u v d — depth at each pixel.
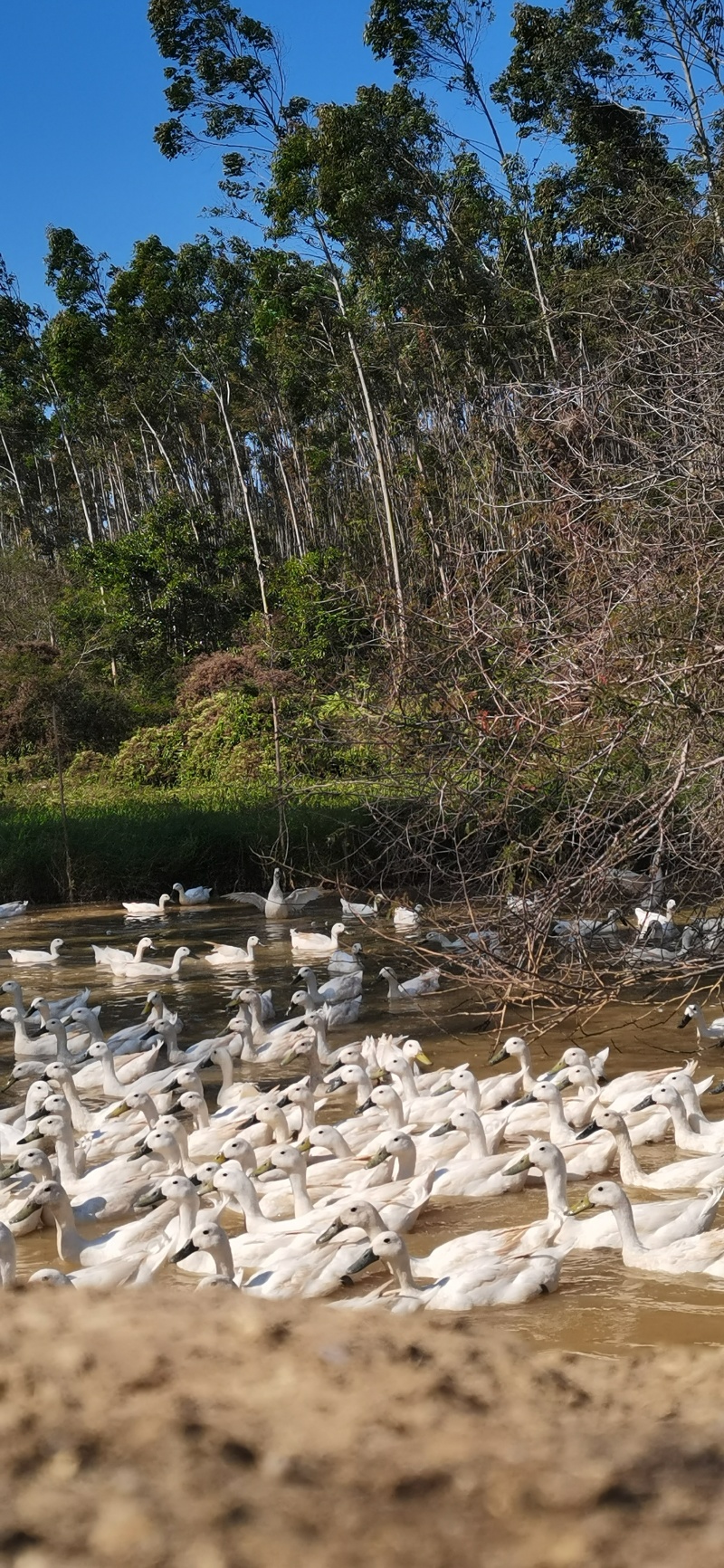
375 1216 7.90
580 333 17.42
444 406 41.12
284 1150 8.91
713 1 31.88
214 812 29.83
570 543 12.40
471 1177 9.34
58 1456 1.74
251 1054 13.88
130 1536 1.54
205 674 44.50
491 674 12.61
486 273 38.41
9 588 58.53
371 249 39.56
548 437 13.02
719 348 12.14
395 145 38.06
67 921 24.05
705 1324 6.75
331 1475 1.71
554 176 38.12
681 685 10.66
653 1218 8.09
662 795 10.28
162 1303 2.44
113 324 62.69
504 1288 7.12
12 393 74.62
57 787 39.62
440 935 16.84
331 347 48.25
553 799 12.20
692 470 11.38
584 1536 1.56
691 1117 10.27
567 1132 10.16
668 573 10.95
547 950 11.71
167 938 21.92
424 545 19.16
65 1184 9.85
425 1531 1.59
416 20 37.44
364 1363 2.10
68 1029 15.25
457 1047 13.49
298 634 33.78
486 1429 1.87
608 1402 2.01
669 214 16.36
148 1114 11.26
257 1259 8.05
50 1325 2.28
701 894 11.70
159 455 72.31
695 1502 1.66
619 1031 13.59
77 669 47.53
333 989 16.00
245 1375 2.03
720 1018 13.39
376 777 16.14
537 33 37.38
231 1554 1.51
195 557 54.91
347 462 57.91
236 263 58.69
